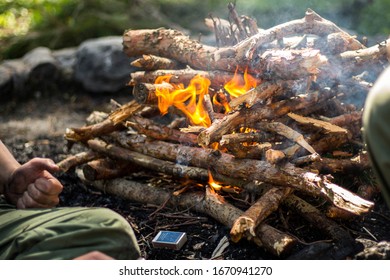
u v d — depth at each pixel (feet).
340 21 19.04
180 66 9.69
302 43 9.08
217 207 8.48
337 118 9.18
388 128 5.15
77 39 20.95
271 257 7.63
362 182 8.96
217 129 8.08
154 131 9.40
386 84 5.20
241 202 8.82
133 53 9.59
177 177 9.41
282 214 8.31
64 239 6.50
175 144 9.41
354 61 8.87
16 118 15.80
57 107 16.51
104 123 9.99
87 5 21.36
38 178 7.68
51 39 20.99
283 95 8.74
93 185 10.19
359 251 7.55
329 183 7.69
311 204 8.63
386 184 5.52
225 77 8.94
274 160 7.91
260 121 8.51
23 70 16.98
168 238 8.16
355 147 9.55
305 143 8.16
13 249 6.54
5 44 21.08
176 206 9.12
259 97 8.25
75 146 12.87
